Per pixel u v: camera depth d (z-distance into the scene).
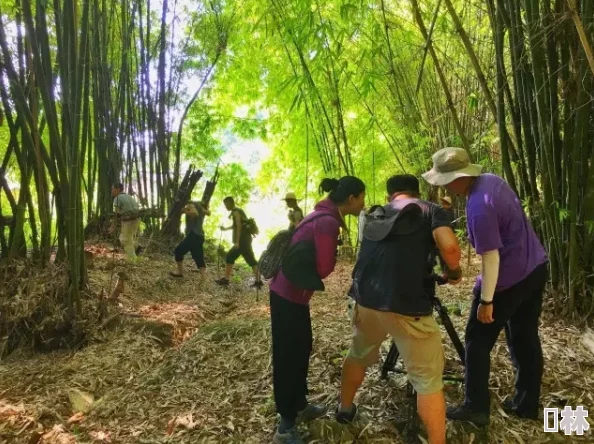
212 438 2.68
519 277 2.43
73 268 4.24
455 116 3.84
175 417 2.90
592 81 3.15
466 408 2.55
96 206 8.23
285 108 8.93
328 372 3.20
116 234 7.89
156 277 6.72
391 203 2.48
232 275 8.04
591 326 3.46
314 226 2.51
